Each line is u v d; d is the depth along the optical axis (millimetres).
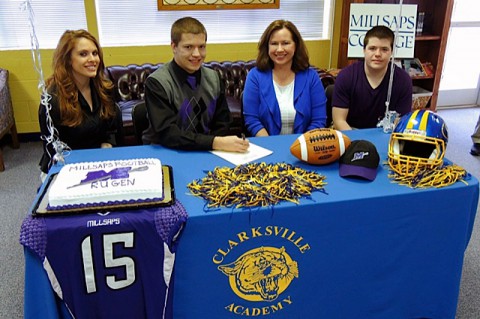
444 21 4152
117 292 1240
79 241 1156
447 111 4969
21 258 2258
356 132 1886
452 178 1396
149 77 1777
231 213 1230
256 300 1372
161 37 4180
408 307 1532
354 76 2240
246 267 1314
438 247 1458
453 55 4898
